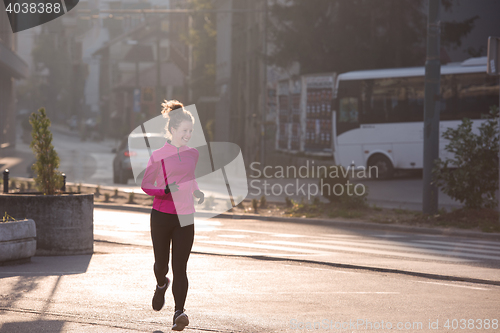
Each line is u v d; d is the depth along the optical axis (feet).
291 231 79.97
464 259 59.21
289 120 206.08
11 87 418.31
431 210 88.43
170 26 452.76
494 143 86.69
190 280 47.16
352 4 172.35
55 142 466.70
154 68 496.64
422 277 50.03
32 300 39.29
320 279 48.19
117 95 588.09
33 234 53.83
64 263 53.42
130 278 47.01
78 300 39.52
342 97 158.61
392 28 174.91
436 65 88.69
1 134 370.32
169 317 35.65
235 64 292.40
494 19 171.32
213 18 335.06
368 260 56.90
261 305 39.14
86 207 59.00
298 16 170.40
